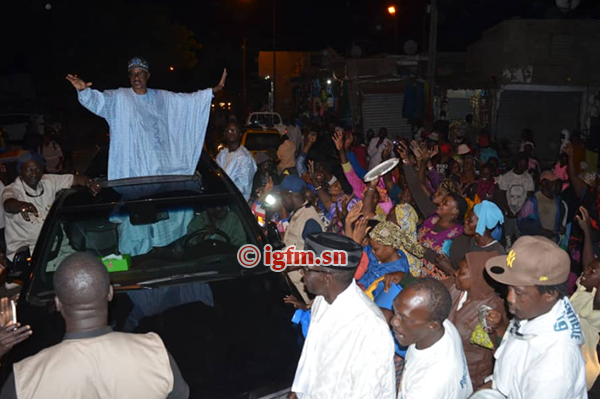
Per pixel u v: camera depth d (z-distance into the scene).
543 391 2.53
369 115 22.88
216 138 23.64
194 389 3.39
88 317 2.45
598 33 18.89
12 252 6.00
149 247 5.01
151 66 42.09
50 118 24.89
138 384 2.44
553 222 8.05
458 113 21.38
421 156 6.82
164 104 5.55
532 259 2.60
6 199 5.70
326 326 2.88
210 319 4.07
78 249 4.91
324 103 28.95
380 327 2.77
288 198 5.58
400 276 3.97
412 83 21.23
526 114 19.80
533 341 2.63
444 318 2.74
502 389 2.79
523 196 9.02
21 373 2.34
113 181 5.57
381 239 4.11
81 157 16.81
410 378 2.82
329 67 27.17
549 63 19.17
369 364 2.73
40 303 4.34
